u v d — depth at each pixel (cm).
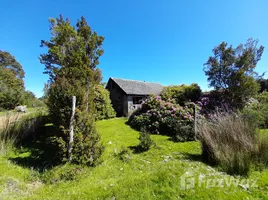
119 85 1655
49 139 471
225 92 1024
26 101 1848
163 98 1011
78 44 667
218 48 1000
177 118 784
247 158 332
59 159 409
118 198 245
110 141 607
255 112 780
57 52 667
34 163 416
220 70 991
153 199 239
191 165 371
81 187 286
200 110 886
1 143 500
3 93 1672
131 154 470
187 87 1071
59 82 432
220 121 454
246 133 390
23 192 278
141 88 1828
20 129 614
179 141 625
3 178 310
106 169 367
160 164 387
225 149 367
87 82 538
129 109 1559
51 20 844
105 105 1312
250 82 909
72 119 389
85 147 388
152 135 744
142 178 301
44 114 873
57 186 296
